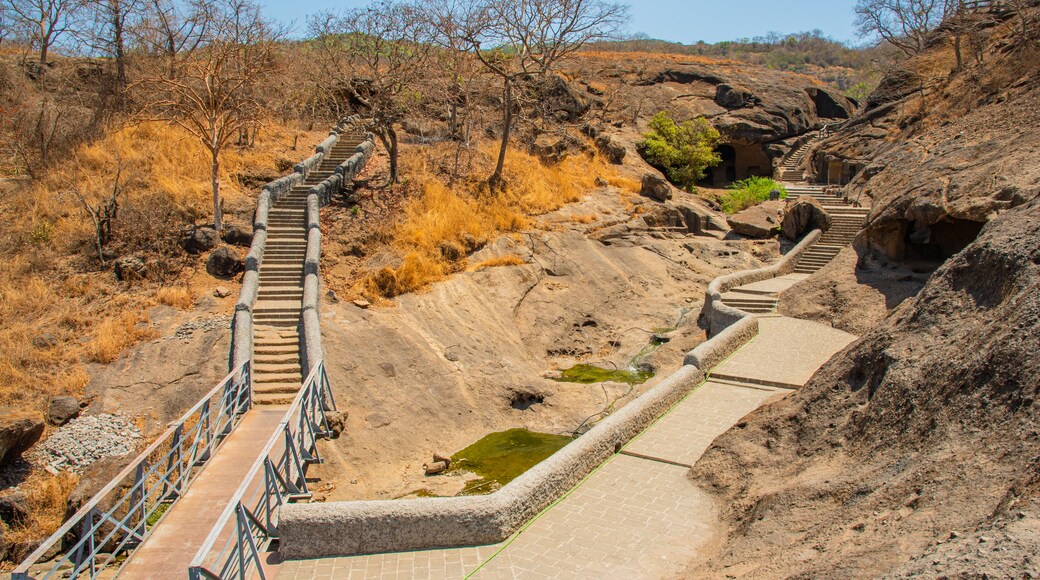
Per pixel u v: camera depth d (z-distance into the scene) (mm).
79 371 15219
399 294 20625
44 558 11391
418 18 28078
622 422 11914
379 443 15250
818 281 21922
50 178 21641
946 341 8961
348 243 21594
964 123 28562
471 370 18469
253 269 19125
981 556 4832
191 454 11711
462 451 15852
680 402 14164
